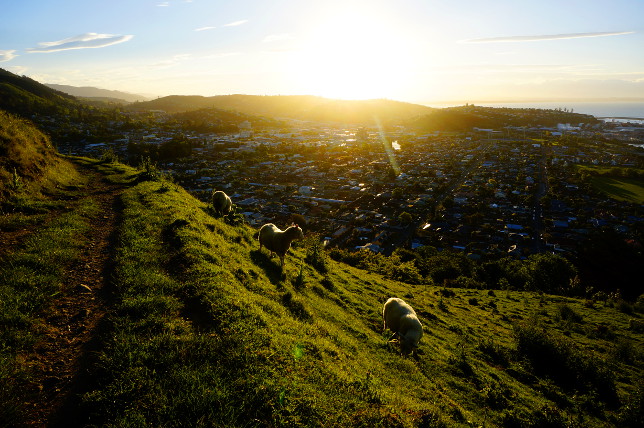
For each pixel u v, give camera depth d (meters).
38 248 9.47
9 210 12.77
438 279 38.28
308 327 8.71
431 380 10.03
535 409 10.18
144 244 10.55
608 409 11.80
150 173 24.38
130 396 4.84
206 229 13.63
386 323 12.05
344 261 34.69
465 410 8.79
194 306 7.33
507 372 13.16
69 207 14.70
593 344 17.95
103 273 8.79
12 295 6.93
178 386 5.09
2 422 4.29
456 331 16.58
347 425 5.12
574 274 38.31
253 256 13.61
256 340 6.44
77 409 4.66
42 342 5.94
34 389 4.91
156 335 6.12
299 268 16.12
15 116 23.36
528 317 22.14
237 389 5.17
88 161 29.39
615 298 27.98
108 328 6.38
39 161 18.80
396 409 6.20
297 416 4.97
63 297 7.50
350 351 8.87
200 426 4.43
